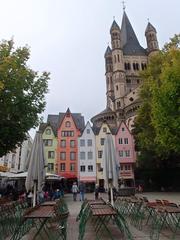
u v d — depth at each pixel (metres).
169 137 18.27
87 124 56.09
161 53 29.34
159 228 8.58
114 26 93.06
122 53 90.94
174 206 8.89
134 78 89.75
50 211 7.72
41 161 13.05
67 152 54.38
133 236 7.82
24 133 17.50
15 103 15.94
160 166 41.19
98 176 52.56
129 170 53.16
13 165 48.19
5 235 8.62
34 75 18.06
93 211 7.47
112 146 13.72
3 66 15.47
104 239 7.52
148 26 99.94
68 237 8.02
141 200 11.19
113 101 85.94
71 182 52.84
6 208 9.83
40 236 8.17
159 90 18.47
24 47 17.81
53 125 60.84
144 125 33.09
